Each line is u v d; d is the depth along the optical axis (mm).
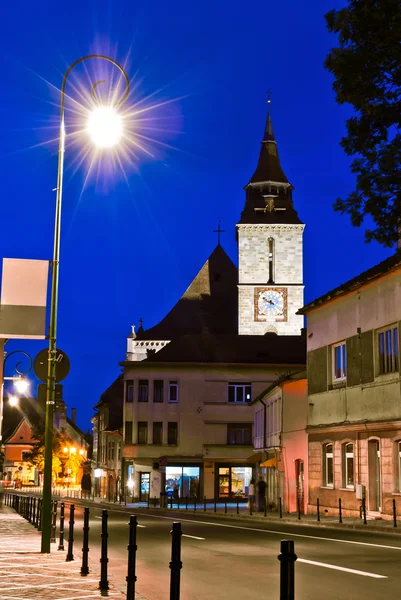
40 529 24328
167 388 66312
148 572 14875
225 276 95688
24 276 17516
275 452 45344
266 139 91812
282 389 43594
